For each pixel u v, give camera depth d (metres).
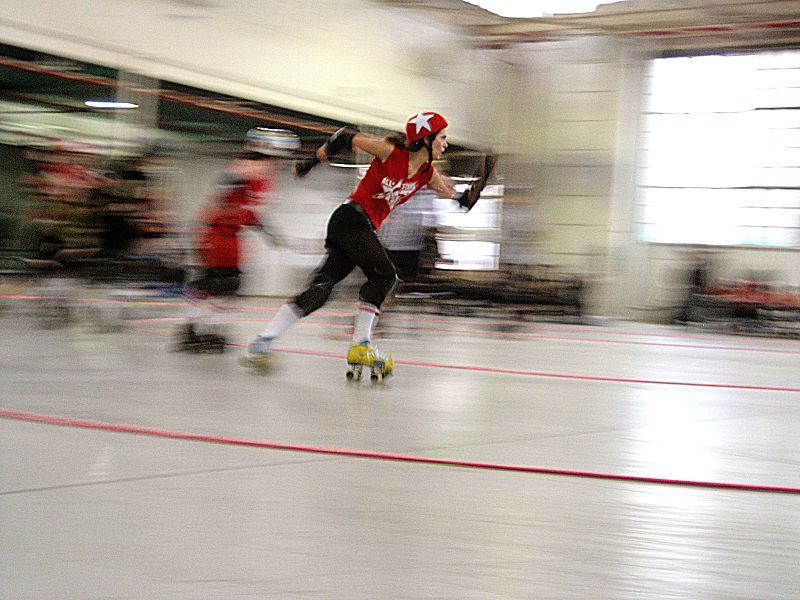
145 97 15.85
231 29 16.94
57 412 4.48
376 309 6.50
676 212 22.09
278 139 7.84
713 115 21.61
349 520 2.80
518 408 5.54
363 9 19.61
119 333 9.58
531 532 2.77
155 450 3.69
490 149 6.64
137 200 11.33
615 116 22.50
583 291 20.28
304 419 4.65
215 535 2.58
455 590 2.23
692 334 17.81
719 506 3.23
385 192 6.46
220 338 8.01
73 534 2.53
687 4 19.23
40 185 11.39
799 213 20.70
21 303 12.64
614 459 3.99
